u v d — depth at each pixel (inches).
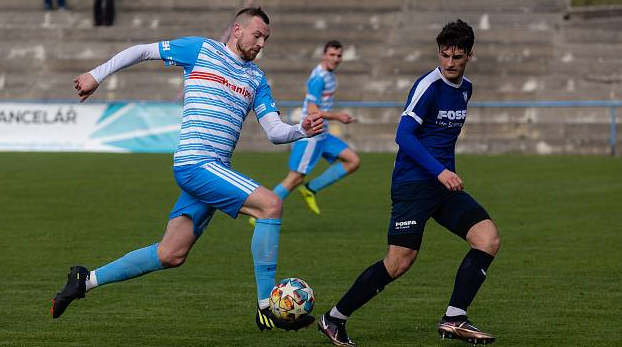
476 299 1043.9
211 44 839.1
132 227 1598.2
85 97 824.3
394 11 3976.4
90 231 1552.7
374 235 1531.7
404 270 833.5
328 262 1285.7
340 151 1705.2
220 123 828.6
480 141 3339.1
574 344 835.4
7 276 1175.0
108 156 3006.9
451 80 827.4
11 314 959.6
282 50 3826.3
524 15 3865.7
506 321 934.4
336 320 834.2
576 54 3690.9
